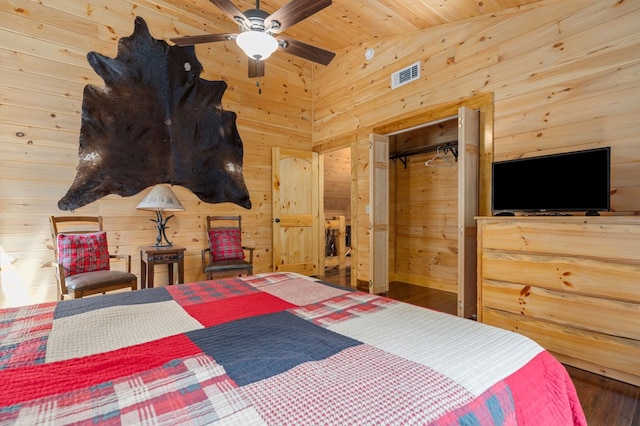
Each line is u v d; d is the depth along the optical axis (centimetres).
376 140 388
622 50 217
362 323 114
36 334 103
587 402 170
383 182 397
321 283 176
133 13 350
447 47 326
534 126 260
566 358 204
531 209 238
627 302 181
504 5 273
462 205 275
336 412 62
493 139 286
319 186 512
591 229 193
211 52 407
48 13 306
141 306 133
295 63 493
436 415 64
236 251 381
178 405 64
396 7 312
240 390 70
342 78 460
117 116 341
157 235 364
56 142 310
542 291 214
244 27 236
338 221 583
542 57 256
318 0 203
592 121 230
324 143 493
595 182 209
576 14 238
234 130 429
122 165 344
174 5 373
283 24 231
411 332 105
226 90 421
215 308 131
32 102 299
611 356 187
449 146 407
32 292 300
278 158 463
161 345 95
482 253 247
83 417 61
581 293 197
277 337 101
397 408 64
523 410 77
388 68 393
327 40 419
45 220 305
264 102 459
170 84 374
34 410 63
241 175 435
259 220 454
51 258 308
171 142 375
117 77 341
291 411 62
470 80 306
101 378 76
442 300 372
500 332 107
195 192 394
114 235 339
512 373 84
